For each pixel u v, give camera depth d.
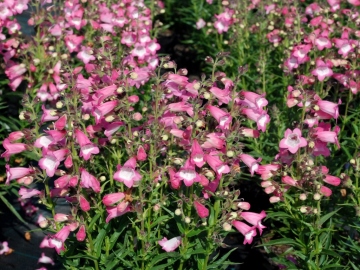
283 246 0.86
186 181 0.52
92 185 0.54
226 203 0.57
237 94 0.57
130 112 0.57
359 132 0.77
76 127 0.53
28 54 0.96
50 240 0.56
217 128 0.56
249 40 1.17
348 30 0.92
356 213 0.68
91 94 0.61
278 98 0.99
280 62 1.05
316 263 0.64
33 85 0.93
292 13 1.01
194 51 1.50
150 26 0.98
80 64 1.00
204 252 0.58
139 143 0.54
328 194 0.61
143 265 0.59
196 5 1.46
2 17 0.89
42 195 0.58
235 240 0.88
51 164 0.54
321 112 0.64
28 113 0.58
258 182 0.90
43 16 0.92
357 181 0.69
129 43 0.87
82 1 0.95
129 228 0.63
